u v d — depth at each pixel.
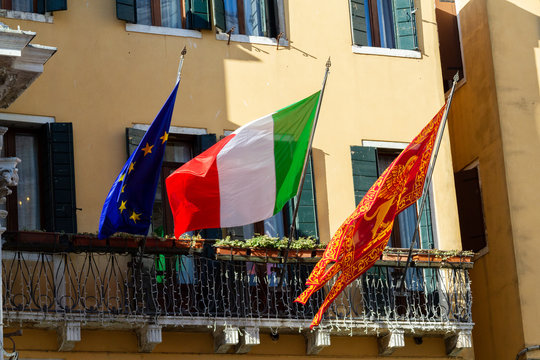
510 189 20.91
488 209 21.33
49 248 16.78
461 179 21.73
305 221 19.50
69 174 17.98
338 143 20.11
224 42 19.69
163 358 17.84
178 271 18.33
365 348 19.36
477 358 21.52
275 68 19.97
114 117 18.66
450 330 19.42
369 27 21.06
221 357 18.23
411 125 20.72
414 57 21.02
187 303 17.80
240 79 19.67
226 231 19.00
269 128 17.53
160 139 16.56
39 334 17.06
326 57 20.39
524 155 21.11
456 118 22.48
